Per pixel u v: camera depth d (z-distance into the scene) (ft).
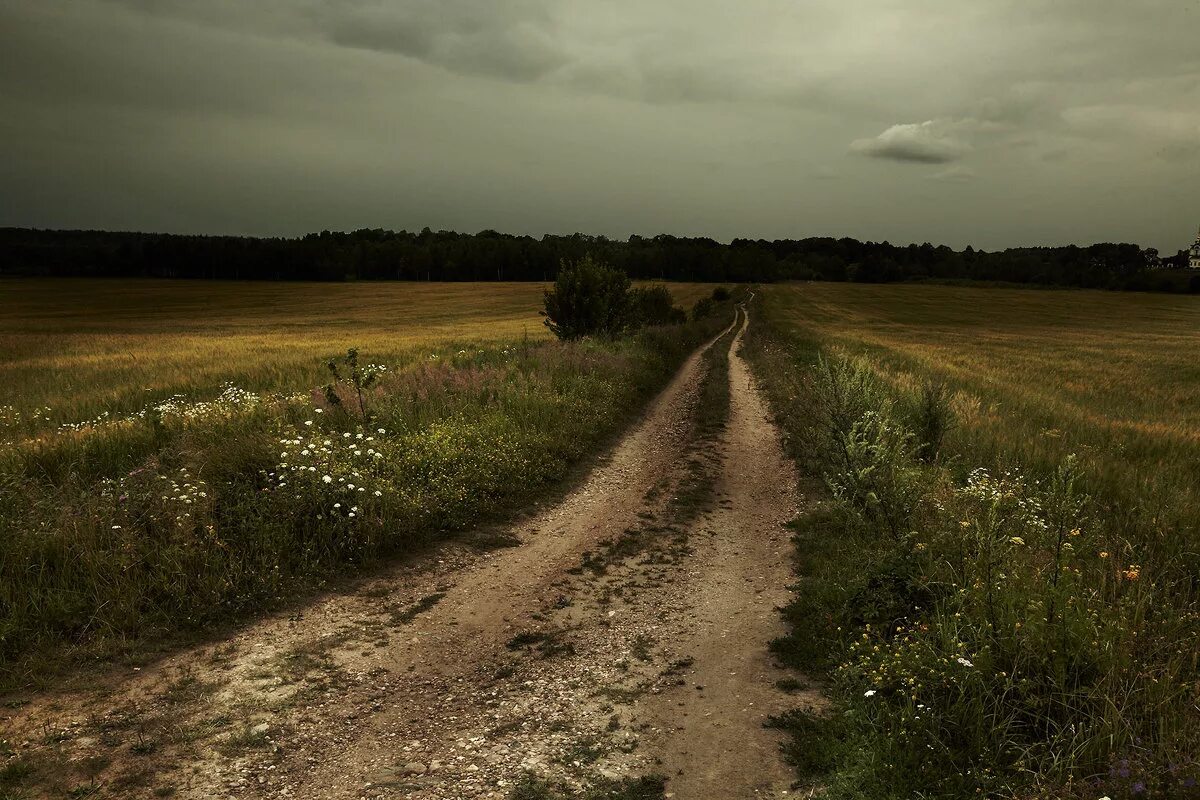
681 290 340.18
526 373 53.21
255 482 25.52
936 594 17.13
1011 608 14.73
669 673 16.60
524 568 23.56
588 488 33.32
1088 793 10.51
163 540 20.90
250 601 19.44
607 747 13.55
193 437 29.96
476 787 12.23
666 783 12.41
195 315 216.54
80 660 16.20
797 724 14.20
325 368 64.95
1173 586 17.97
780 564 24.07
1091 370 91.50
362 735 13.89
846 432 28.14
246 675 16.07
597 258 83.61
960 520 21.66
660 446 43.06
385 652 17.49
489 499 29.55
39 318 202.08
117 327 171.22
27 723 13.78
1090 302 326.65
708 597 21.36
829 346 101.76
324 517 23.85
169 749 13.17
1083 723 11.82
